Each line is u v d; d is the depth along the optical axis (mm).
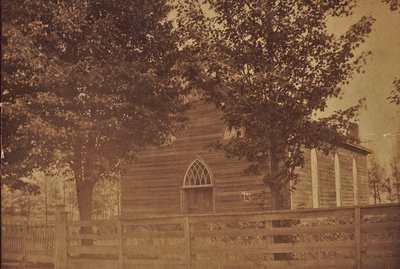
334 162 11703
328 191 11773
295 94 7730
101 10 9156
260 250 7047
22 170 8352
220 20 8320
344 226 6746
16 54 8148
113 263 7895
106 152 8875
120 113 8812
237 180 10414
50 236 8422
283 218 6949
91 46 8711
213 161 10555
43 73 8359
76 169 8828
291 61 7957
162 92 8938
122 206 9672
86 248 8109
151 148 9953
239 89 7906
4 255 8648
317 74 7922
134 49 9195
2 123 8352
